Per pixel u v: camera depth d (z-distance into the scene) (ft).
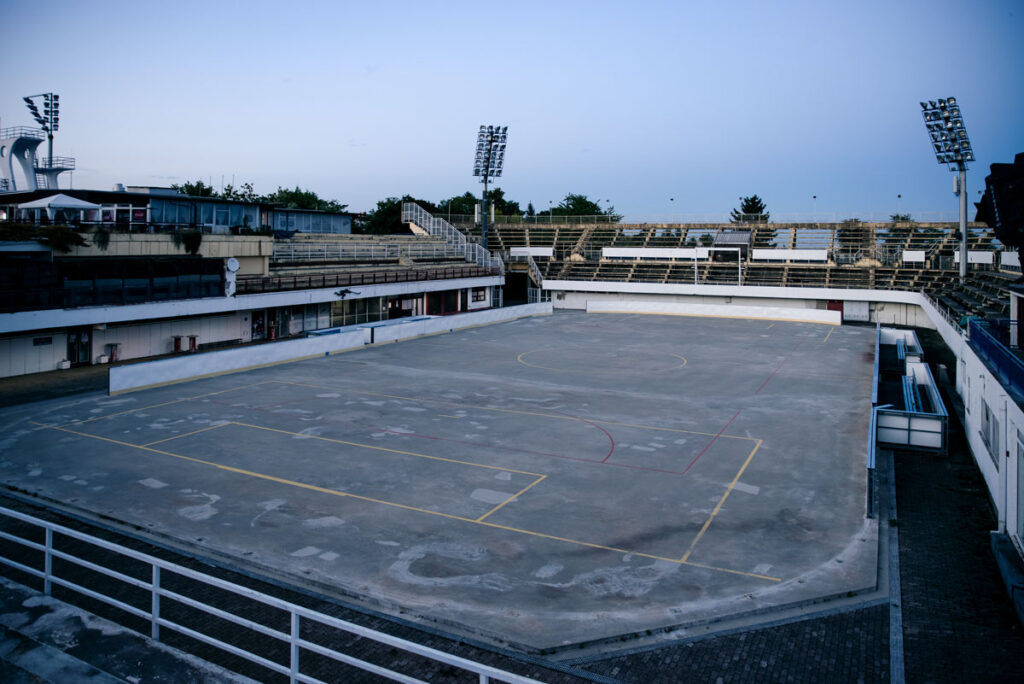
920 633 35.55
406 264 193.26
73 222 112.57
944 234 208.54
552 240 247.50
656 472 61.52
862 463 64.75
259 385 98.32
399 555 44.47
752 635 35.47
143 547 45.39
